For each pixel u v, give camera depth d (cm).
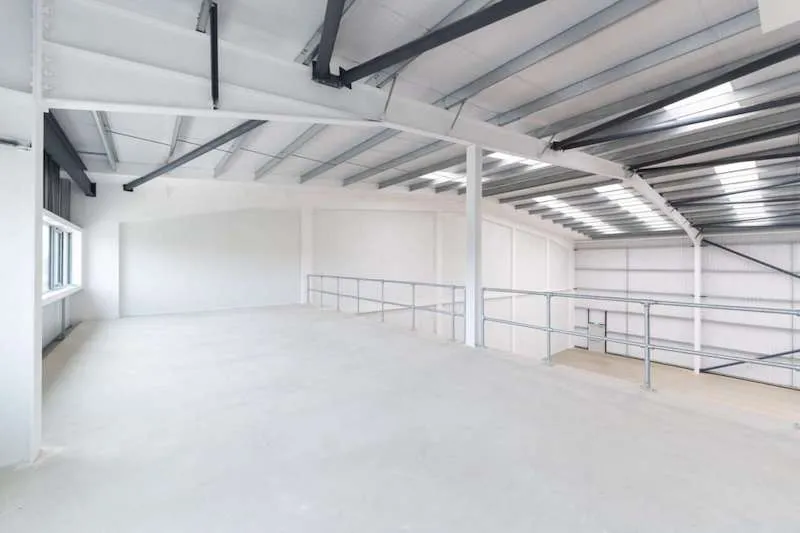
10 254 201
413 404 291
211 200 791
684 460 206
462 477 192
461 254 1083
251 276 845
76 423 258
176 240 771
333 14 223
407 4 255
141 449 222
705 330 1049
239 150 589
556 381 346
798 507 167
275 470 199
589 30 264
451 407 284
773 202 719
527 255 1201
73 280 675
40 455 215
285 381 348
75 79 224
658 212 866
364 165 692
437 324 1044
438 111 396
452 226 1067
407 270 1005
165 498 176
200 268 794
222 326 629
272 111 295
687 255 1076
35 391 210
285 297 881
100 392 319
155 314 749
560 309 1308
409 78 351
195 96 264
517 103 404
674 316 1102
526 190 858
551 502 171
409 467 201
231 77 276
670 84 355
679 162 587
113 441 232
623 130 438
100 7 230
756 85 339
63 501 174
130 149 570
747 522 157
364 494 178
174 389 326
